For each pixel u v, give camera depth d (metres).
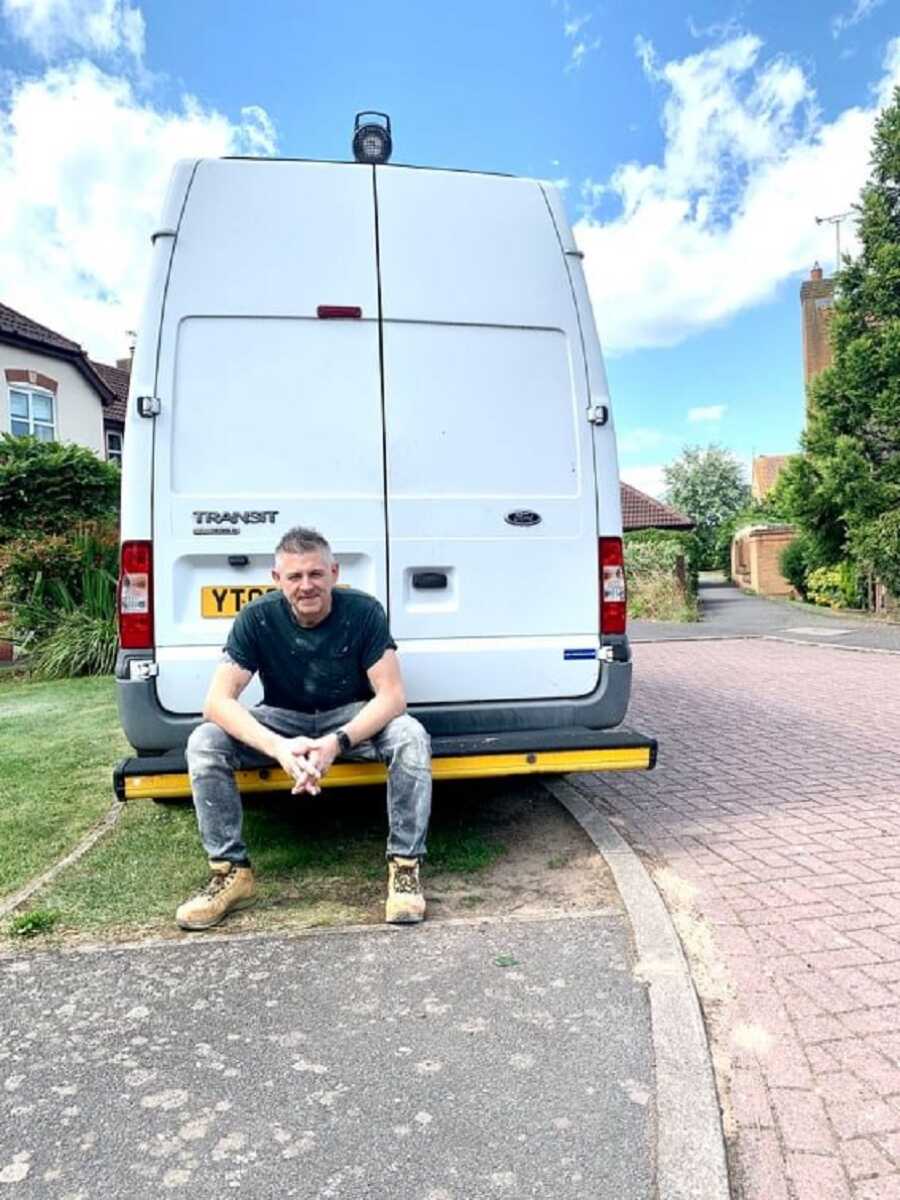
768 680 10.53
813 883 4.06
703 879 4.14
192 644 4.14
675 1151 2.30
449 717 4.37
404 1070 2.70
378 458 4.31
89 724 8.18
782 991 3.10
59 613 12.45
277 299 4.24
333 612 3.93
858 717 8.04
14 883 4.25
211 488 4.16
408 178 4.42
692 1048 2.74
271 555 4.20
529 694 4.47
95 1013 3.05
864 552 16.34
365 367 4.31
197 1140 2.41
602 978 3.22
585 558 4.52
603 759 4.22
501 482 4.43
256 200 4.26
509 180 4.53
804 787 5.69
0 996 3.17
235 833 3.83
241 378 4.20
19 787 5.95
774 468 60.41
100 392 25.27
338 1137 2.41
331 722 4.09
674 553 21.67
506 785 5.79
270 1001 3.11
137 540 4.09
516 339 4.46
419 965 3.35
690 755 6.67
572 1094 2.57
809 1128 2.41
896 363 15.67
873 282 16.14
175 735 4.12
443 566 4.38
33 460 14.84
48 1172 2.29
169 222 4.17
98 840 4.83
